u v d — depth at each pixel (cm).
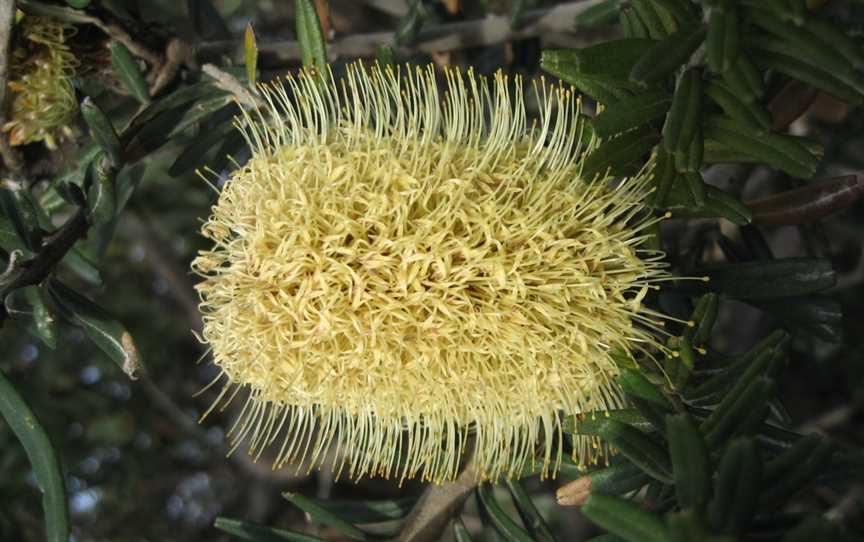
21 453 23
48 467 12
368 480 29
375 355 11
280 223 11
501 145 12
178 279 27
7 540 21
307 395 12
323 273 11
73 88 15
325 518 13
